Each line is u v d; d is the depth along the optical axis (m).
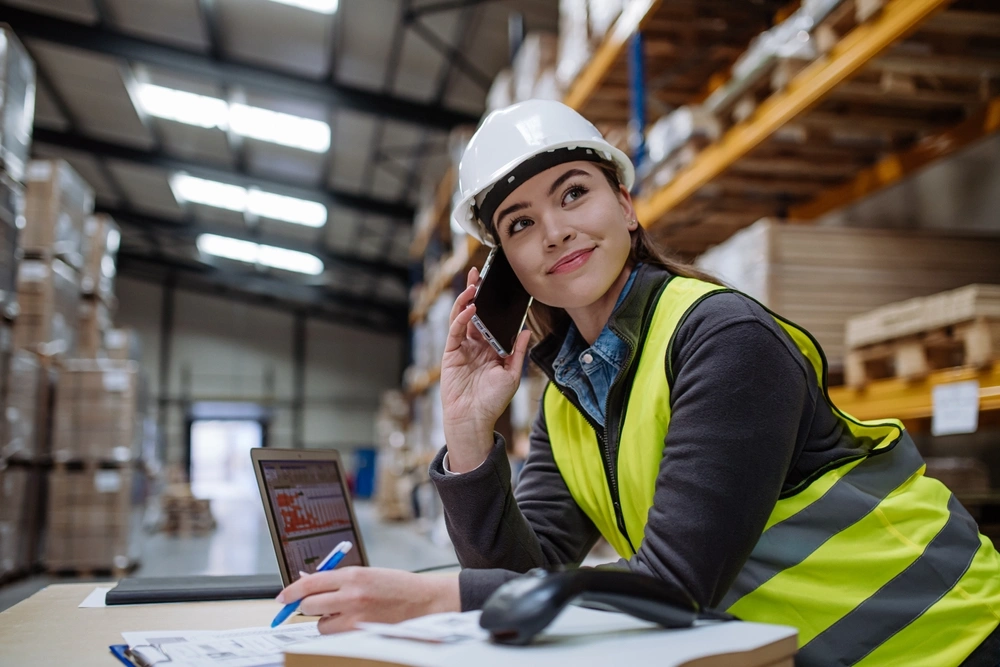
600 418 1.33
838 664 1.12
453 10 9.31
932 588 1.14
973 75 3.13
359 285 23.14
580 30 4.80
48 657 1.04
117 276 24.58
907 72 3.06
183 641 1.07
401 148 13.43
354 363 25.81
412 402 13.71
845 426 1.24
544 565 1.27
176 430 24.41
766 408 1.05
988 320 2.41
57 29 10.98
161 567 7.61
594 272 1.26
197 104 13.25
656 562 1.02
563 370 1.39
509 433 6.18
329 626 0.98
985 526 2.54
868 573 1.13
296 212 17.50
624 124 5.20
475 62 10.35
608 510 1.36
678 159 3.96
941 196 4.06
